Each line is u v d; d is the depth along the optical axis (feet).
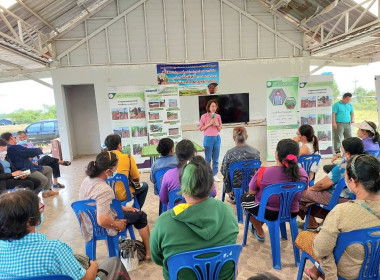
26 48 18.06
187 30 23.68
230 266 4.13
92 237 7.08
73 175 19.60
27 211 3.65
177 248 3.93
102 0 22.20
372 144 10.06
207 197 4.16
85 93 27.86
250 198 8.05
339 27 20.93
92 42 23.25
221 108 21.02
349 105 20.29
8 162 12.44
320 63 27.81
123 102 19.07
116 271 5.31
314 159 9.96
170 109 19.45
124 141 19.36
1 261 3.69
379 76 14.32
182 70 23.84
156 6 23.20
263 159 21.29
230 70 24.32
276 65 24.61
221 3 23.40
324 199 7.92
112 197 6.75
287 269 7.35
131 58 23.63
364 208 4.27
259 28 24.06
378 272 4.45
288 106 20.03
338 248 4.44
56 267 3.73
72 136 27.09
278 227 7.30
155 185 9.85
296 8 21.40
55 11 18.88
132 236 8.33
